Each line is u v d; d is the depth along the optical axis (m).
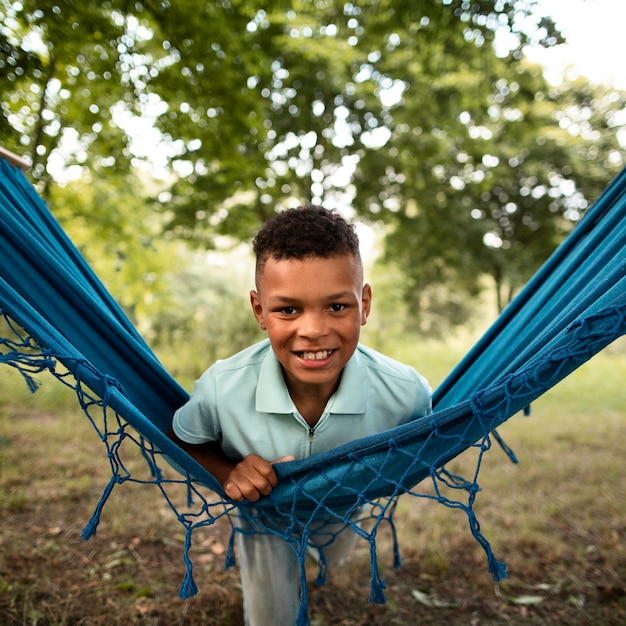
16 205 2.01
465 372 2.25
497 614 2.56
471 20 5.12
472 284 15.80
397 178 11.99
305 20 8.15
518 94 10.38
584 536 3.25
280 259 1.46
